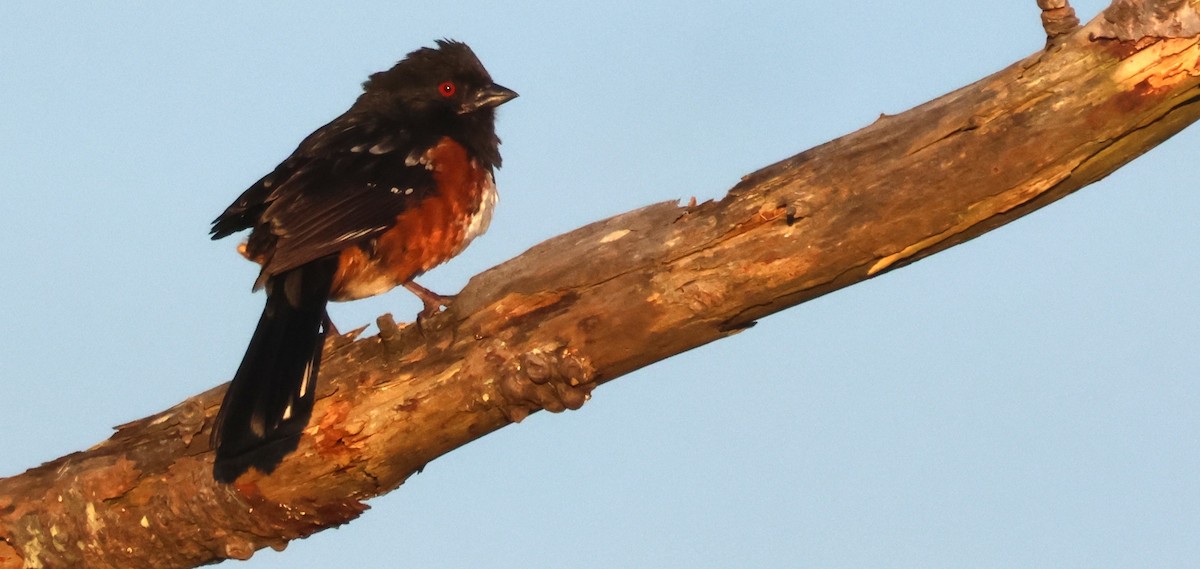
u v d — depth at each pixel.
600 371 7.42
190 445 7.93
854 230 6.70
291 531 7.97
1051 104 6.23
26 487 8.16
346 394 7.59
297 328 8.12
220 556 8.23
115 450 8.09
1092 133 6.21
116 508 8.04
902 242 6.68
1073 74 6.17
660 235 7.14
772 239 6.86
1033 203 6.49
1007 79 6.35
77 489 8.03
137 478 7.95
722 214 6.98
